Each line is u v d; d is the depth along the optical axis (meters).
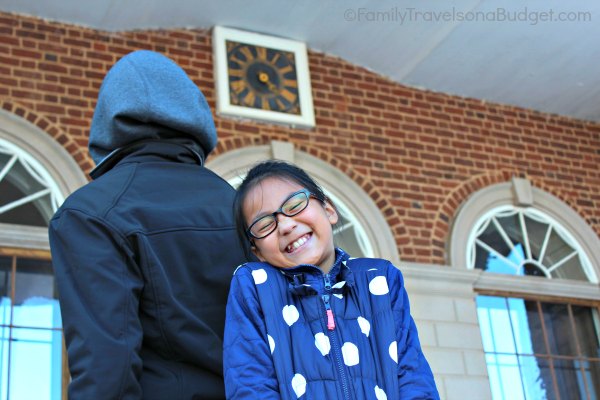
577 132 9.44
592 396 8.05
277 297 1.60
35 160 6.78
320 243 1.67
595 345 8.33
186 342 1.55
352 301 1.62
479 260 8.28
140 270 1.56
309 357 1.54
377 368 1.56
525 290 8.23
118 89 1.79
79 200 1.60
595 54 8.49
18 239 6.39
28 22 7.23
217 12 7.75
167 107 1.79
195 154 1.82
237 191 1.72
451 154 8.59
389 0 7.62
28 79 7.02
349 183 7.94
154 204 1.65
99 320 1.48
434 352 7.52
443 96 8.87
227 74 7.77
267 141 7.76
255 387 1.50
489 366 7.81
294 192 1.68
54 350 6.22
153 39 7.67
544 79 8.82
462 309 7.79
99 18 7.41
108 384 1.43
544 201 8.83
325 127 8.09
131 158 1.76
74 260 1.53
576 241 8.80
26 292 6.30
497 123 9.02
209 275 1.64
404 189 8.19
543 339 8.15
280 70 8.02
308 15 7.88
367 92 8.46
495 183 8.69
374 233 7.82
